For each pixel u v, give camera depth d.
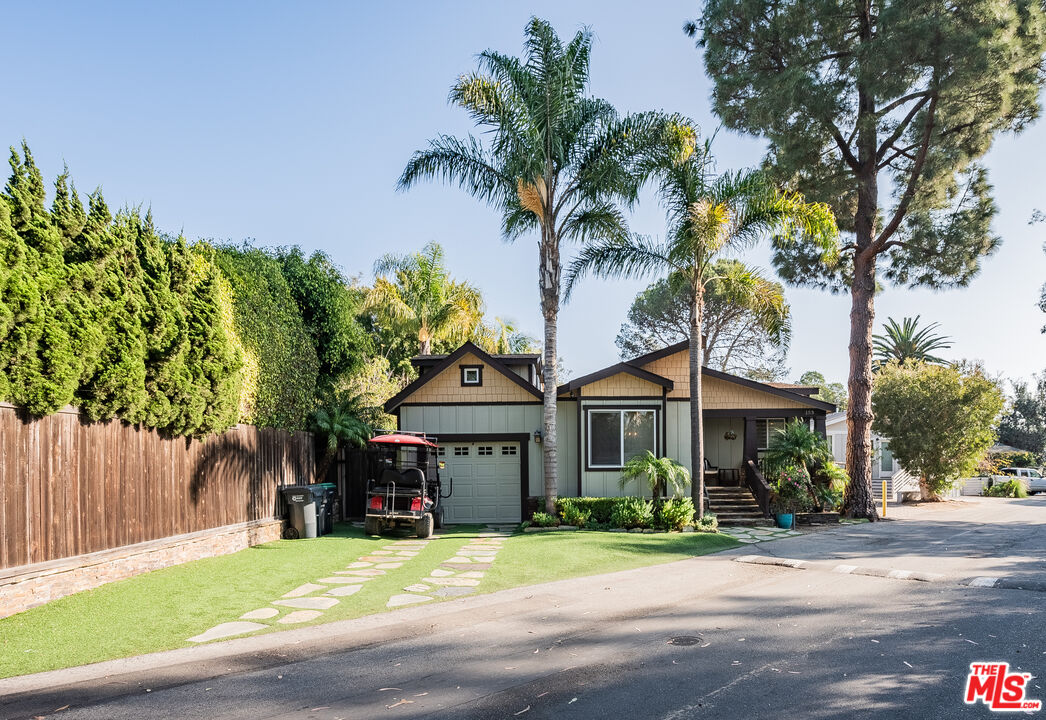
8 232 8.23
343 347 21.56
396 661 6.75
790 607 8.73
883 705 5.33
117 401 9.92
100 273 9.77
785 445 19.94
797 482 19.03
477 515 20.84
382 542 15.38
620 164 17.64
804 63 22.33
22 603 8.27
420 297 30.25
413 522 16.30
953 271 23.16
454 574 11.45
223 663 6.73
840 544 14.90
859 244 22.89
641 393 19.81
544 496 20.22
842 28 22.28
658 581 10.80
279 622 8.30
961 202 23.75
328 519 17.09
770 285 18.48
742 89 23.36
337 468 20.42
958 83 19.22
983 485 39.47
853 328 22.73
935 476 28.72
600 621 8.24
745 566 12.12
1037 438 61.19
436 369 20.86
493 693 5.80
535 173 17.20
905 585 10.04
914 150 23.84
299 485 16.69
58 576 8.87
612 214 18.02
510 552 13.68
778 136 22.48
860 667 6.25
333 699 5.73
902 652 6.68
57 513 8.98
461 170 18.36
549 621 8.29
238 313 14.46
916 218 23.64
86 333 9.24
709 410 21.27
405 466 19.83
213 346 12.30
